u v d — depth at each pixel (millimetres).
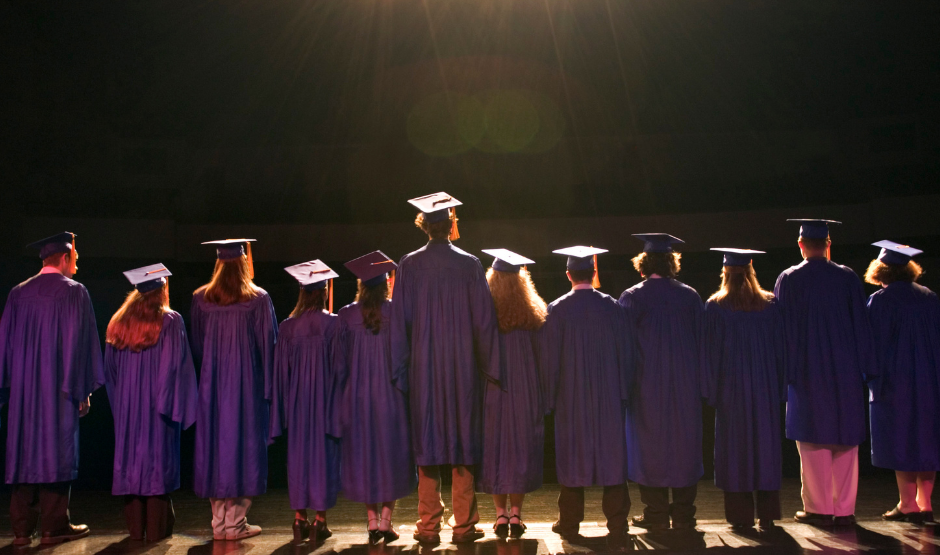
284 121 14938
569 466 3422
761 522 3566
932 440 3648
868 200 13516
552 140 15336
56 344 3502
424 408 3338
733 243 13734
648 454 3473
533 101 15156
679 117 14812
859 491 4613
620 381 3451
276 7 13586
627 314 3520
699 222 13938
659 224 14172
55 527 3494
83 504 4535
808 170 14219
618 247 14359
